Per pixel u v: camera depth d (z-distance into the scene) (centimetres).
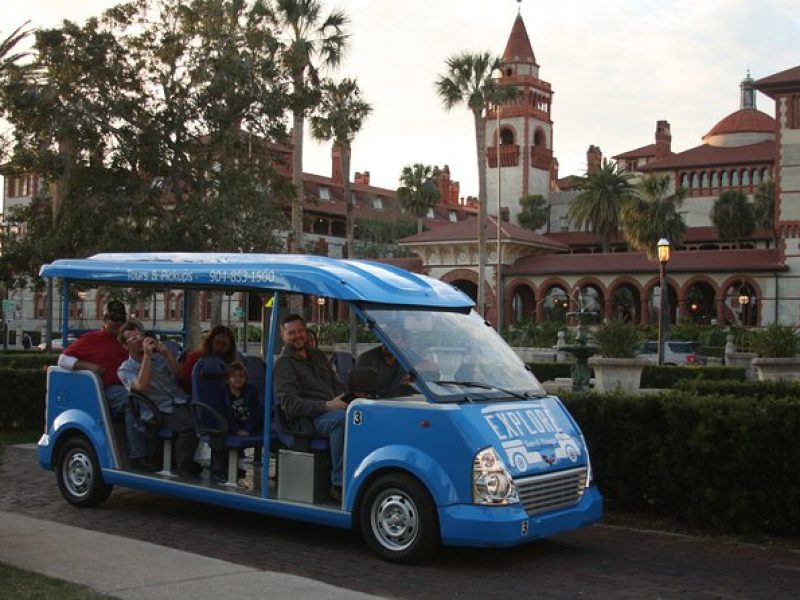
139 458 928
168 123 2280
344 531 858
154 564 679
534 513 717
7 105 2181
